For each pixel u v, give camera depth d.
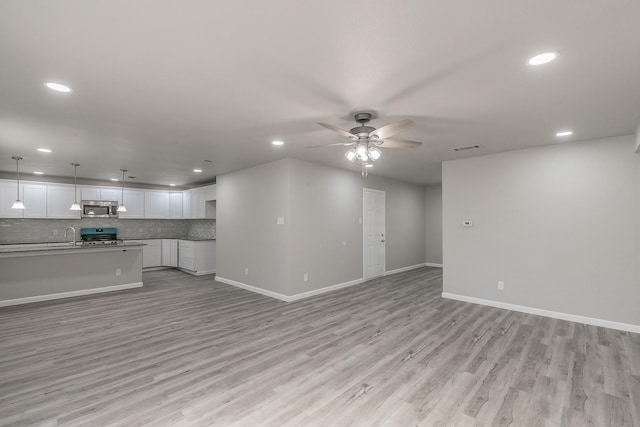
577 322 4.00
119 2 1.46
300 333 3.65
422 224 8.62
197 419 2.10
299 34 1.73
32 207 6.75
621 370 2.75
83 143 4.05
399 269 7.69
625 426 2.02
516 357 3.01
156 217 8.56
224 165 5.65
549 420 2.09
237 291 5.80
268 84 2.36
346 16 1.57
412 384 2.54
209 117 3.07
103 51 1.90
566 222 4.11
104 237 7.96
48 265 5.23
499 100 2.66
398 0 1.45
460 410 2.20
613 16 1.56
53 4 1.46
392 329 3.77
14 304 4.89
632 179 3.69
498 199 4.65
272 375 2.68
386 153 4.67
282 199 5.17
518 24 1.64
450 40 1.79
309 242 5.37
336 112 2.94
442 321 4.05
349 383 2.55
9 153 4.64
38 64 2.05
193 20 1.60
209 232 8.55
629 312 3.71
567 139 3.90
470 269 4.93
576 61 2.01
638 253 3.66
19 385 2.52
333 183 5.85
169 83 2.34
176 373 2.71
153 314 4.39
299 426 2.03
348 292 5.64
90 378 2.63
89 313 4.45
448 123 3.27
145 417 2.12
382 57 1.98
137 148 4.35
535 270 4.34
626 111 2.91
